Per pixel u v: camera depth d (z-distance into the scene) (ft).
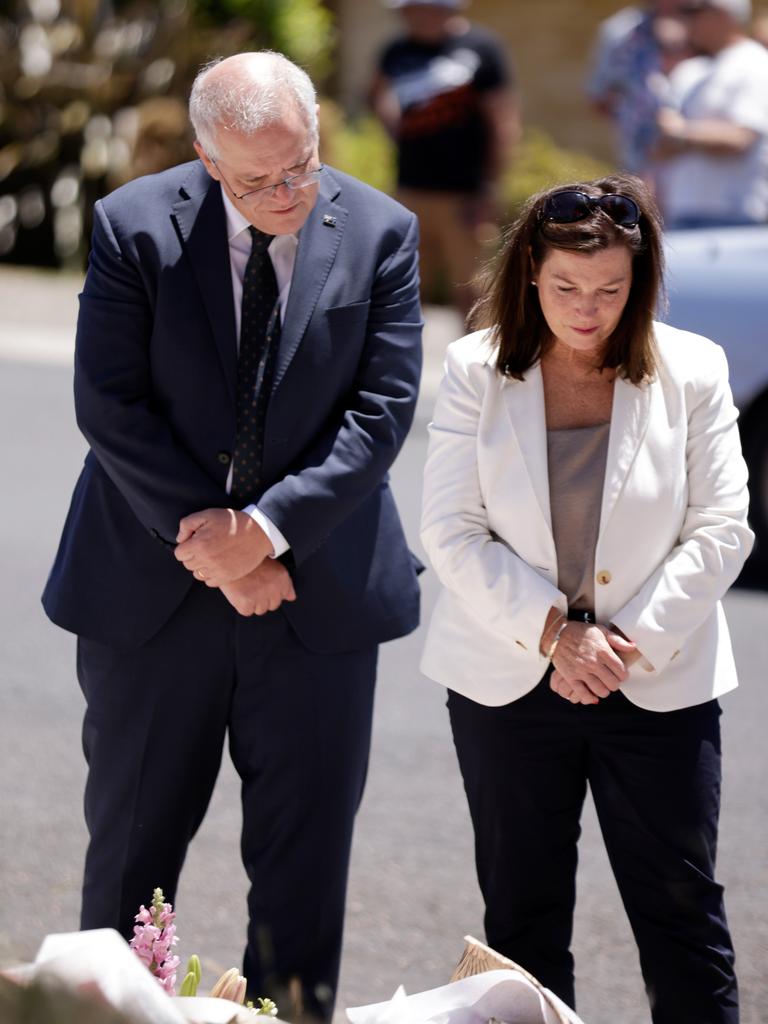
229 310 24.53
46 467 65.21
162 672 25.14
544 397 23.34
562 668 22.71
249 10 125.29
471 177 78.79
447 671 24.14
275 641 25.12
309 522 24.31
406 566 26.53
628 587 23.07
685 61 63.77
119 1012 14.60
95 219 24.99
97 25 117.91
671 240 53.36
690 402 23.29
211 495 24.34
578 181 22.62
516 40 132.36
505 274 23.09
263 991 23.97
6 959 14.48
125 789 25.52
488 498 23.45
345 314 24.76
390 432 25.00
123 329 24.53
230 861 34.30
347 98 135.54
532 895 24.34
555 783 23.88
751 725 41.70
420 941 31.24
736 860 34.42
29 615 48.67
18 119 115.03
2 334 90.58
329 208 25.00
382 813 36.70
